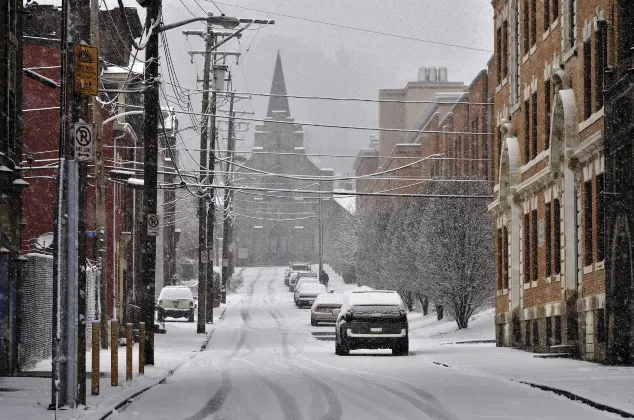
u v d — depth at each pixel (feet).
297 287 343.87
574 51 126.21
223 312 295.69
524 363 111.04
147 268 114.42
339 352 134.72
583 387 74.59
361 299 134.21
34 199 174.40
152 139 116.16
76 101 68.44
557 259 138.10
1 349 96.32
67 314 66.90
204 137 216.33
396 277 280.51
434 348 159.02
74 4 68.08
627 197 102.06
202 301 205.16
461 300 212.84
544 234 144.97
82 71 68.08
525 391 76.48
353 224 506.07
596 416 59.36
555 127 132.05
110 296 179.42
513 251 164.86
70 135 68.18
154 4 117.19
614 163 105.50
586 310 118.01
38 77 118.83
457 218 213.25
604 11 111.96
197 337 190.19
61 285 67.05
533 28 155.33
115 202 183.83
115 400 69.62
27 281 106.42
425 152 344.49
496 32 182.91
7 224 96.12
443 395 73.72
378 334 132.05
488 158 250.16
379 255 350.43
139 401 71.77
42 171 174.91
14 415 62.39
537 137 151.94
